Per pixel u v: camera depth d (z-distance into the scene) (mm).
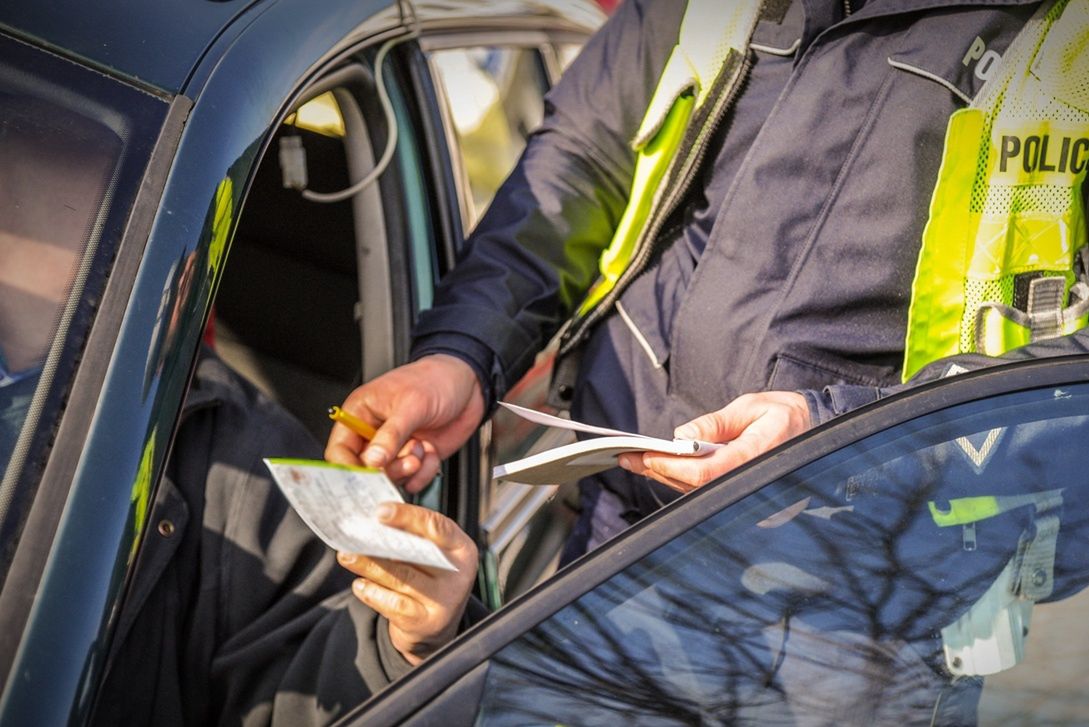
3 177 1532
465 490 2373
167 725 1724
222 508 1834
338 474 1449
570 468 1651
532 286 2119
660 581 1300
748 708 1249
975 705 1288
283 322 2574
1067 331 1907
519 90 2719
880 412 1438
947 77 1820
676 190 2037
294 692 1694
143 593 1712
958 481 1396
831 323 1897
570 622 1268
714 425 1700
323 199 2307
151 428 1400
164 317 1455
